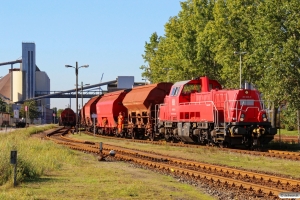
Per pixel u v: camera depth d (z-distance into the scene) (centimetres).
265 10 3678
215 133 3097
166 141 4003
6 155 1811
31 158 2058
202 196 1431
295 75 3406
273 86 3512
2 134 4666
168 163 2367
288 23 3553
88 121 7025
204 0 5453
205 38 5091
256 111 2997
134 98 4634
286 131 5759
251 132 2928
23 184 1568
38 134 6119
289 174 1881
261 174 1767
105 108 5606
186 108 3484
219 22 4775
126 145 3706
